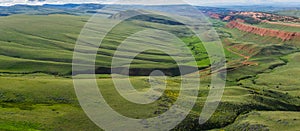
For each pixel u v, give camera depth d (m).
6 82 91.88
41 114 74.19
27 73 137.75
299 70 159.75
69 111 76.44
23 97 83.19
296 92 121.75
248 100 98.31
